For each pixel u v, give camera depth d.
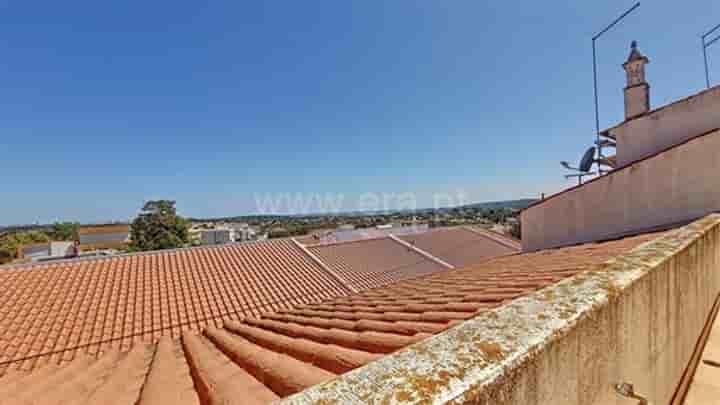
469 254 17.62
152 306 7.70
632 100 9.07
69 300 7.39
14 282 7.67
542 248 8.59
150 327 6.81
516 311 1.02
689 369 2.29
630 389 1.27
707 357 2.57
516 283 3.52
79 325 6.54
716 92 6.61
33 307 6.89
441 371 0.73
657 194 6.23
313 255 12.89
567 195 7.91
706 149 5.67
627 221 6.69
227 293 8.93
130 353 4.61
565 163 10.29
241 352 2.88
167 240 37.31
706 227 3.12
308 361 2.23
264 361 2.30
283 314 5.71
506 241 20.19
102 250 42.78
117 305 7.52
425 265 15.20
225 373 2.30
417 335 2.25
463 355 0.79
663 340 1.71
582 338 0.98
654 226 6.24
